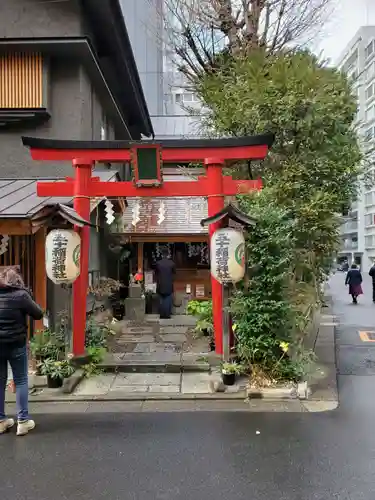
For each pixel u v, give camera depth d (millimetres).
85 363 7637
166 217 13039
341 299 21422
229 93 9992
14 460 4594
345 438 5086
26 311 5438
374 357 9023
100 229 12469
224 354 7172
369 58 54500
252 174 10258
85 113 11336
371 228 57562
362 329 12250
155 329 11172
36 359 7379
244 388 6824
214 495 3863
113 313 13008
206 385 7078
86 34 11250
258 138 7715
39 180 10680
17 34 10719
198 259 13930
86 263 7758
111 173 11047
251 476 4191
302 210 9375
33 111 10594
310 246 10000
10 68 10656
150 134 21359
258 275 7008
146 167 7664
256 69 9617
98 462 4523
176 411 6102
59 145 7812
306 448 4812
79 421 5734
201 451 4766
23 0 10773
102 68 13758
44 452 4781
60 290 8930
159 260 13617
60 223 7199
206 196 7875
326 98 9211
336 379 7523
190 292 13750
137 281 13008
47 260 7125
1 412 5371
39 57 10656
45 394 6727
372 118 52156
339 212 11156
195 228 12492
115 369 7699
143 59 23766
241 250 6824
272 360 6941
